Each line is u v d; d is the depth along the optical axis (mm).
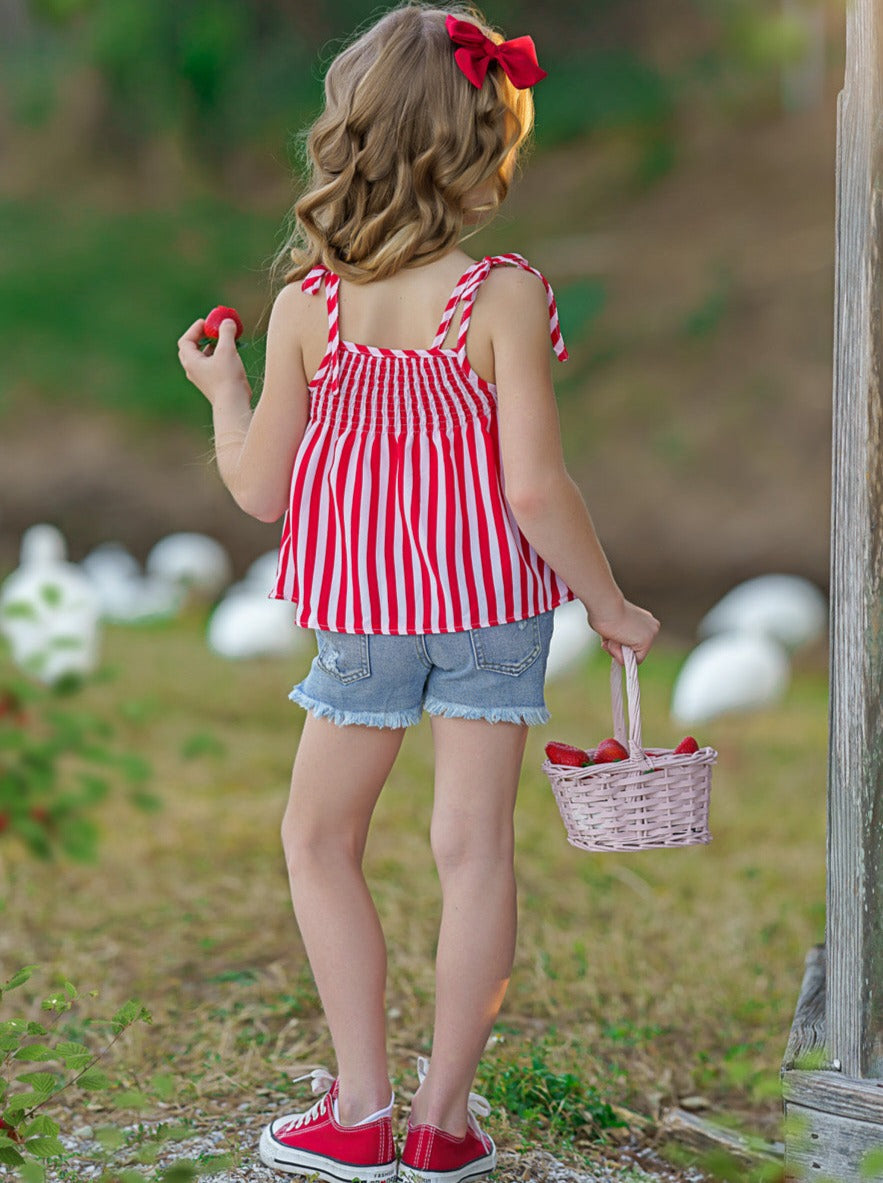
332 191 4566
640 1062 6559
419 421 4574
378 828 10273
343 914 4852
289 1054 6355
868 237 4352
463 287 4477
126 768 9617
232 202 37312
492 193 4719
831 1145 4559
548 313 4562
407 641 4656
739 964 7773
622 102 37469
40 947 7957
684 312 30203
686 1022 7082
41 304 32969
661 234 32875
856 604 4469
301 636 17062
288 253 5082
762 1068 6457
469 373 4520
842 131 4441
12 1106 4598
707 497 26422
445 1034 4750
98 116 38844
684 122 36156
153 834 10297
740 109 35750
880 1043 4574
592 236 33500
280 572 4922
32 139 39500
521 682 4691
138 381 30328
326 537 4691
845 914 4582
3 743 9391
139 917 8477
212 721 13914
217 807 11070
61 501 27656
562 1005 7090
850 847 4547
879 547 4430
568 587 4734
